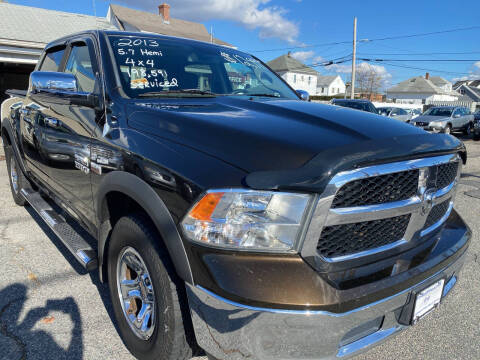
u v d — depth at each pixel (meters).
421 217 1.78
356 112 2.20
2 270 3.06
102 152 2.16
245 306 1.38
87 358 2.10
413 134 1.82
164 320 1.73
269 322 1.38
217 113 2.03
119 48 2.67
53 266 3.16
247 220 1.42
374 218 1.57
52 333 2.30
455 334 2.45
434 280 1.76
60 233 2.78
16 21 13.70
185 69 2.83
